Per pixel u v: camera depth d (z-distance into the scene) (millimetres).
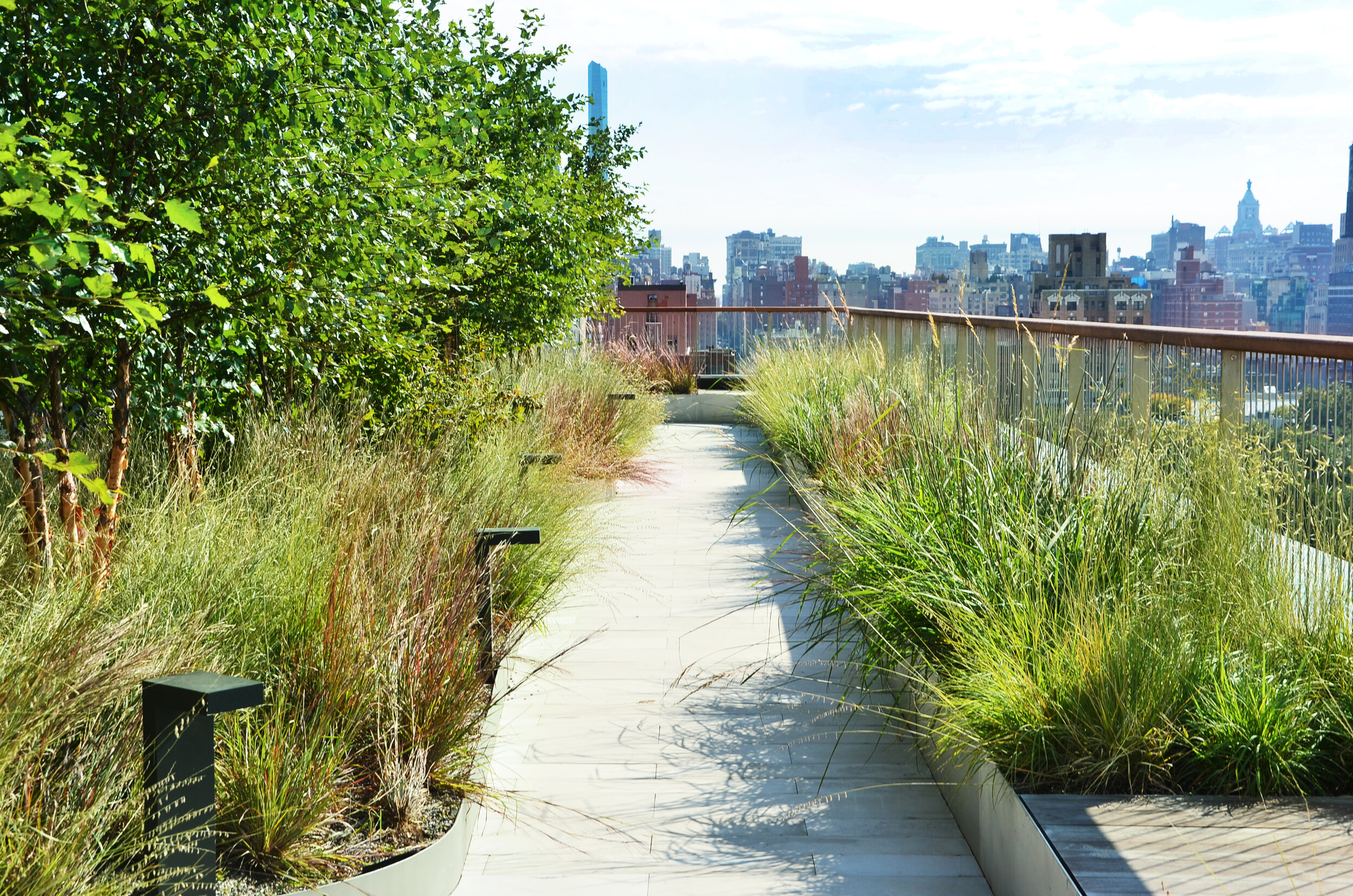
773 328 13156
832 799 2934
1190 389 3725
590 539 5465
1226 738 2475
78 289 2510
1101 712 2512
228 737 2404
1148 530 3314
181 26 2822
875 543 3723
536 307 7098
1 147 2027
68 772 2062
